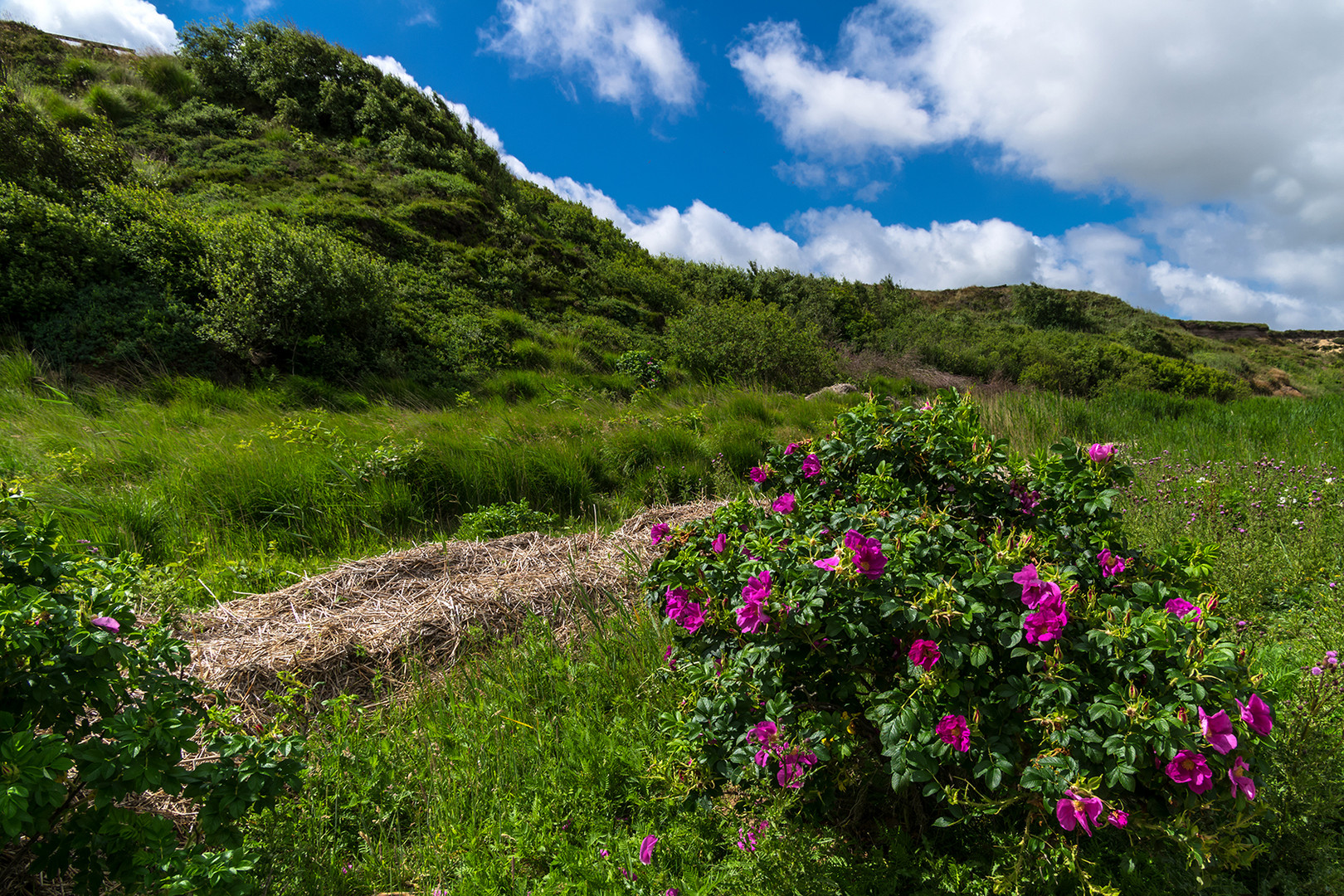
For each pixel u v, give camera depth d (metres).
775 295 21.94
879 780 1.96
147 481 4.84
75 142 9.87
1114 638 1.54
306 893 1.87
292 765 1.71
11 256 7.91
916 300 33.28
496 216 16.39
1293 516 4.19
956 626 1.61
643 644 3.04
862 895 1.68
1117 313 37.91
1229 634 2.52
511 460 5.70
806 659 1.79
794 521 2.19
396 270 12.06
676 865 1.92
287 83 17.42
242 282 8.62
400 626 3.21
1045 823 1.59
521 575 3.81
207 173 13.22
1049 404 9.12
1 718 1.36
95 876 1.48
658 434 6.70
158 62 16.86
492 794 2.27
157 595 3.19
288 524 4.64
